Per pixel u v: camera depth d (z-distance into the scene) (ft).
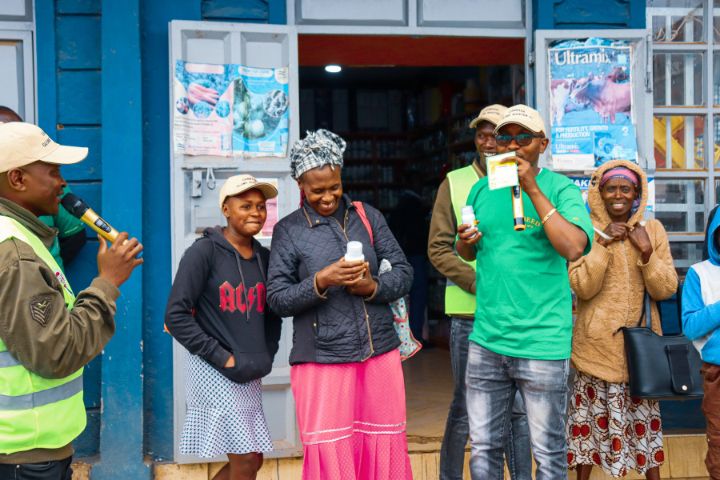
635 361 11.49
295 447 12.93
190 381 10.01
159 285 13.10
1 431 6.68
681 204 15.19
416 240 25.02
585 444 12.09
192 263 9.71
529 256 9.15
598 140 13.79
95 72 13.16
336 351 9.18
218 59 13.02
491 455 9.61
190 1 13.28
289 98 13.24
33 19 13.24
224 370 9.66
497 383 9.55
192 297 9.68
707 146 15.16
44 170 7.18
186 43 12.89
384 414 9.48
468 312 11.55
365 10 13.88
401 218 25.13
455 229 11.91
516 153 9.14
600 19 14.33
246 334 9.86
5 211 7.02
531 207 9.16
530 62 14.19
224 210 10.17
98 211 13.07
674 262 15.10
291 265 9.45
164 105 13.20
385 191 32.19
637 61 13.88
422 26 14.02
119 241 7.41
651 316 12.05
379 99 32.01
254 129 13.14
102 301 7.13
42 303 6.60
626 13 14.43
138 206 12.71
